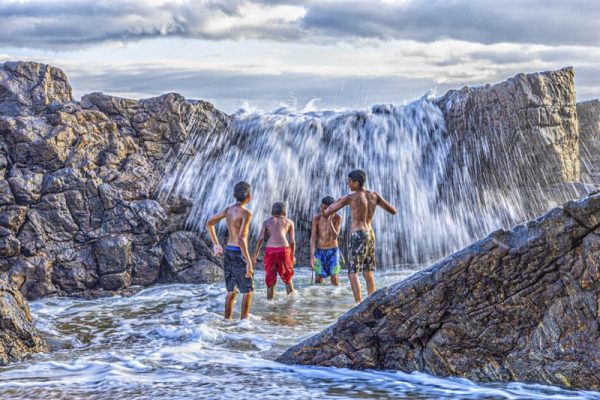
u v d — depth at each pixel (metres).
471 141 15.97
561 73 16.09
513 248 5.84
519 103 15.69
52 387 6.21
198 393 5.95
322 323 9.45
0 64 14.82
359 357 6.64
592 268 5.61
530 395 5.67
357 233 10.63
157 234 13.67
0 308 7.59
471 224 15.77
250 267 9.73
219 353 7.72
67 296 12.40
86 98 14.67
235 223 9.80
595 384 5.66
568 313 5.75
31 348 7.81
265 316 10.02
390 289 6.41
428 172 16.12
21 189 12.59
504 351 6.04
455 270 6.06
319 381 6.32
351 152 16.16
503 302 5.97
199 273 13.77
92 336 9.07
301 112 17.31
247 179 15.55
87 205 13.13
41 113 14.54
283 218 11.65
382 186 16.08
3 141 13.20
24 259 12.32
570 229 5.65
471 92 16.03
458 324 6.15
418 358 6.39
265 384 6.25
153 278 13.46
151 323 9.88
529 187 15.75
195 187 15.09
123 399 5.78
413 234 15.87
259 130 15.94
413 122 16.33
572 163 16.16
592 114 17.72
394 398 5.69
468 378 6.16
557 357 5.80
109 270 12.80
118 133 14.48
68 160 13.46
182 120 15.34
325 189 15.95
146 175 14.37
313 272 14.04
